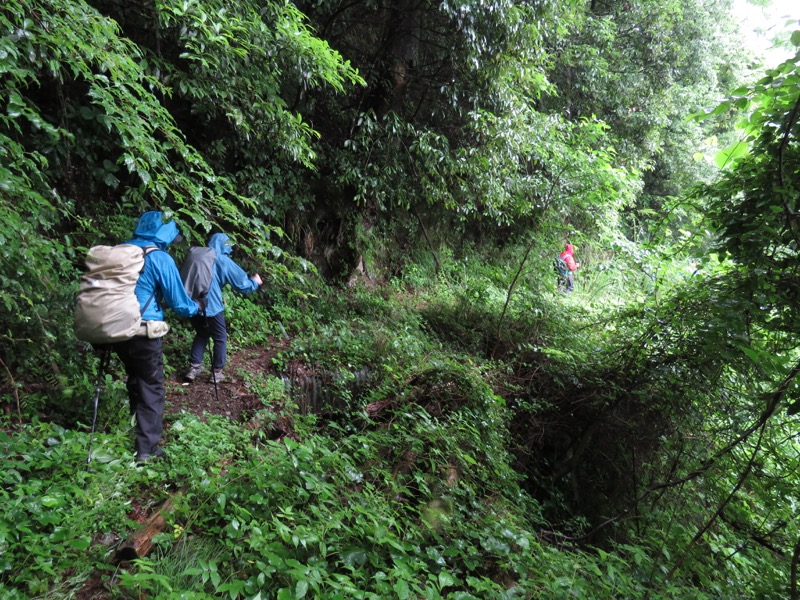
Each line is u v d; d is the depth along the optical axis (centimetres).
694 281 556
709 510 577
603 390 639
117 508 309
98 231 572
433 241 1229
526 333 833
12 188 335
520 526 429
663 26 1543
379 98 957
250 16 588
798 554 356
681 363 551
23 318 380
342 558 290
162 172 454
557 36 1106
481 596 316
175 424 422
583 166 884
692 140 1666
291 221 889
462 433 506
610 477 655
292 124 657
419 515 372
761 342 441
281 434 508
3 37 348
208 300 527
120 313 352
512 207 1054
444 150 952
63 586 257
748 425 527
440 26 968
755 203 388
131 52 490
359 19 991
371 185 915
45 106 584
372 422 491
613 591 357
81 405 418
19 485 294
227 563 287
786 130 322
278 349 671
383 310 880
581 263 1305
